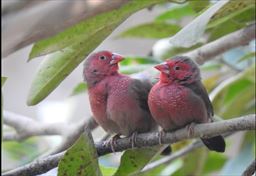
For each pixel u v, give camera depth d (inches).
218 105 107.4
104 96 102.3
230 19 102.0
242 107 107.4
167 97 100.8
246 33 102.0
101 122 102.7
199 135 97.5
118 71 103.8
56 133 106.4
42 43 96.3
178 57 102.0
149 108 101.4
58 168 96.7
